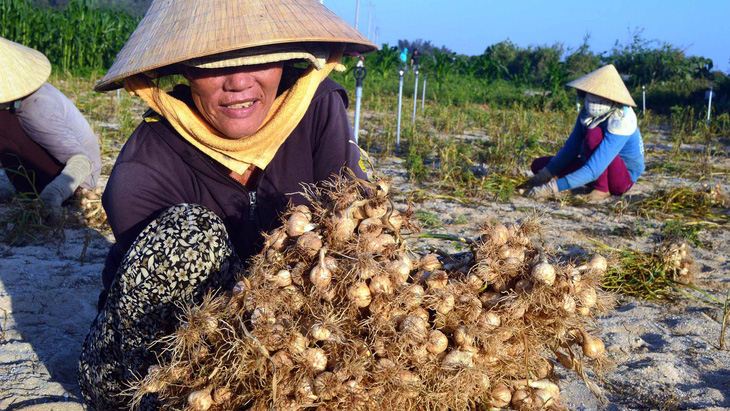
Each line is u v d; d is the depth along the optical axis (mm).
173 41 1727
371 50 2109
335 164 2105
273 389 1407
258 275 1572
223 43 1663
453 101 17047
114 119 9438
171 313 1708
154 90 1891
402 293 1539
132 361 1779
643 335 3188
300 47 1816
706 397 2486
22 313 3133
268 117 1942
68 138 4730
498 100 18156
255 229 2090
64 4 45375
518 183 6848
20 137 4676
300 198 2082
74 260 3930
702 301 3738
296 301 1563
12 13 14922
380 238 1628
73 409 2316
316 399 1445
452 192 6449
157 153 1983
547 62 28375
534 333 1601
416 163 7020
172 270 1661
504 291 1604
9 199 5121
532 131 10859
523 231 1708
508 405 1640
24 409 2295
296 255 1629
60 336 2928
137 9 67750
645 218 5773
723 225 5664
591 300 1639
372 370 1479
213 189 2029
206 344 1540
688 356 2924
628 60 24141
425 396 1487
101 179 5902
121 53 1896
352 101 14742
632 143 6348
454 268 1726
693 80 22094
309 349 1462
